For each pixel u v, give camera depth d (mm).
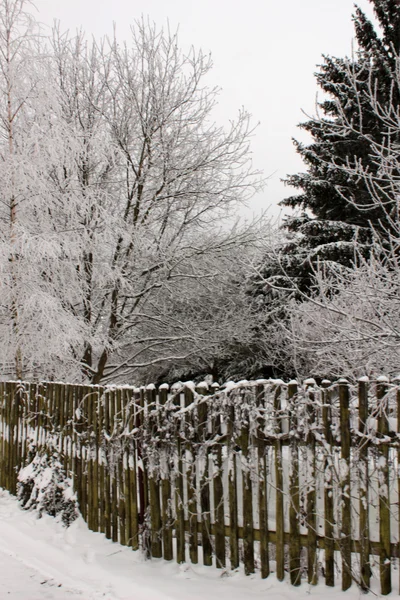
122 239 10742
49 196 8500
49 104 8562
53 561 4156
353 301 6473
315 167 12758
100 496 4684
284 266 11836
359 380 3188
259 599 3168
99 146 9773
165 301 12688
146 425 4145
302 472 3318
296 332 8781
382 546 3041
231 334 12828
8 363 9211
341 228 11750
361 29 12148
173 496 3990
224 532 3686
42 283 8523
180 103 11938
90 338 9523
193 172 11805
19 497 5844
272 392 3482
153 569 3850
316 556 3240
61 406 5520
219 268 12148
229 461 3625
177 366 15695
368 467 3133
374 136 9180
